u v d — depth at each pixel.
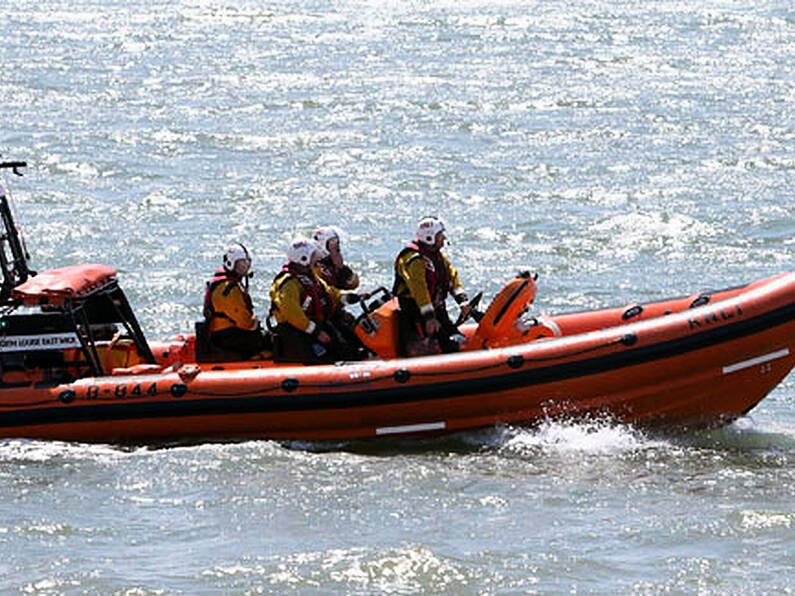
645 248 43.03
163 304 36.19
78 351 25.98
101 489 22.86
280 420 25.03
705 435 25.70
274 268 40.09
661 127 67.06
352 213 48.16
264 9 125.31
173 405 24.94
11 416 25.12
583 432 25.30
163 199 49.91
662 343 24.89
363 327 26.03
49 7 126.00
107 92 78.69
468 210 48.78
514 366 24.84
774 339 25.14
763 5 124.69
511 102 74.69
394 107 73.19
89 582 19.30
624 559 20.11
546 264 40.97
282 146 62.03
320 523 21.41
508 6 126.50
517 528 21.20
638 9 122.62
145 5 128.62
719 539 20.78
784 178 54.59
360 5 128.88
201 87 81.12
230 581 19.38
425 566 19.78
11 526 21.30
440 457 24.48
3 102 74.50
